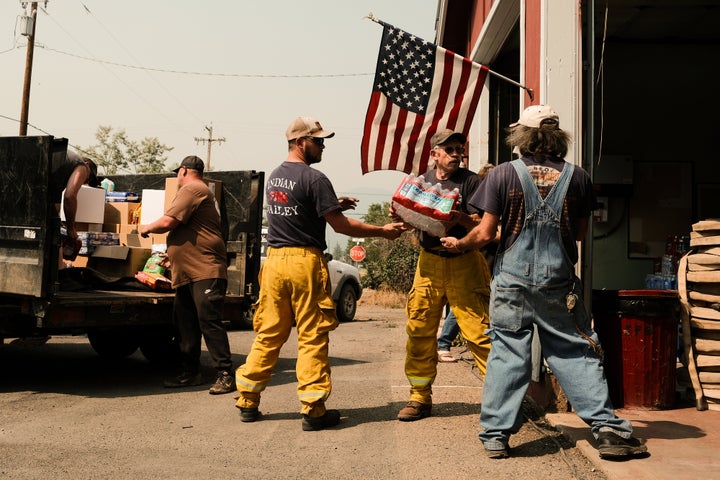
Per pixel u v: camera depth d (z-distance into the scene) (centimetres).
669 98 1024
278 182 484
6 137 584
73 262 729
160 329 765
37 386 646
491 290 420
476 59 985
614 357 500
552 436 447
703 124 1021
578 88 525
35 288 562
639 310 493
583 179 409
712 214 1020
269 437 457
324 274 479
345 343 995
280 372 723
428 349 502
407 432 466
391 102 609
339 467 391
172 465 396
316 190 473
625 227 1024
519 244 404
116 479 371
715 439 420
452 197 461
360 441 445
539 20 553
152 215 750
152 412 534
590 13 529
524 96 604
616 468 366
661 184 1024
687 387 523
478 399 566
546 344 409
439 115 609
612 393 503
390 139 611
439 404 550
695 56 1021
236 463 400
